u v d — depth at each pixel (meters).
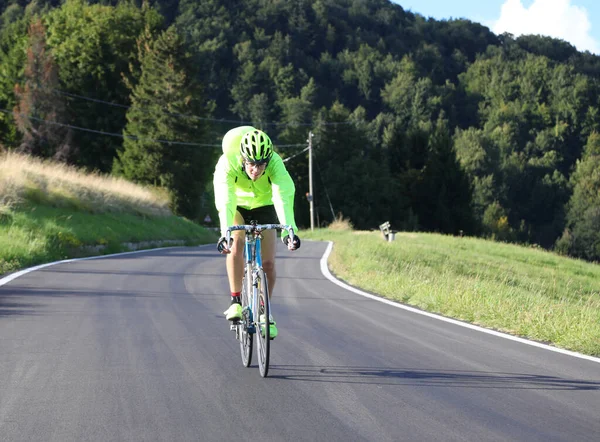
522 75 169.38
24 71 60.03
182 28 167.50
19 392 5.05
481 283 13.55
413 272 16.64
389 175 85.31
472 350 7.09
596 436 4.19
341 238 42.16
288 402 4.88
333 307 10.49
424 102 159.00
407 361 6.42
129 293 11.30
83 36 63.41
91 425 4.30
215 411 4.63
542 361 6.57
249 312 5.94
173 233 34.25
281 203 5.96
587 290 23.05
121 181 35.84
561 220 117.81
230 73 162.62
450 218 84.94
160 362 6.11
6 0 153.50
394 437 4.12
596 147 139.38
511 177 128.00
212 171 63.44
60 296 10.56
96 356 6.30
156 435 4.12
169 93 58.16
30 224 20.42
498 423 4.43
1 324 7.93
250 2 199.62
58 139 59.25
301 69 161.88
